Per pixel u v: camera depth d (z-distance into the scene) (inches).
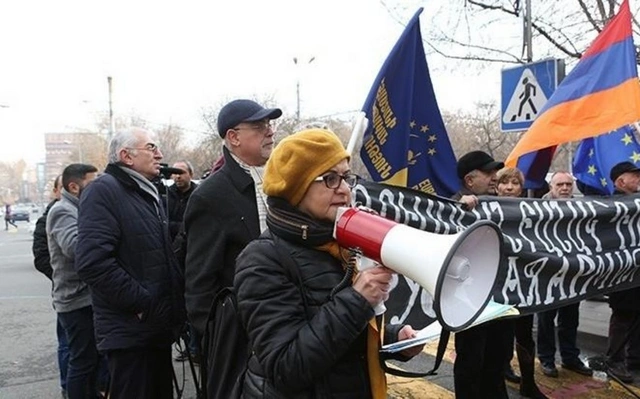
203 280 102.0
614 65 162.1
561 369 187.3
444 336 69.7
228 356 73.7
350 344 60.2
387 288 60.6
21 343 242.8
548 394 166.2
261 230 107.7
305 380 59.8
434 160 131.3
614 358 177.9
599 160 195.5
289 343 60.8
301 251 66.2
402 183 121.8
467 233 51.4
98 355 152.2
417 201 115.6
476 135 795.4
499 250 58.1
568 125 165.3
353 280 62.9
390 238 56.5
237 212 104.3
